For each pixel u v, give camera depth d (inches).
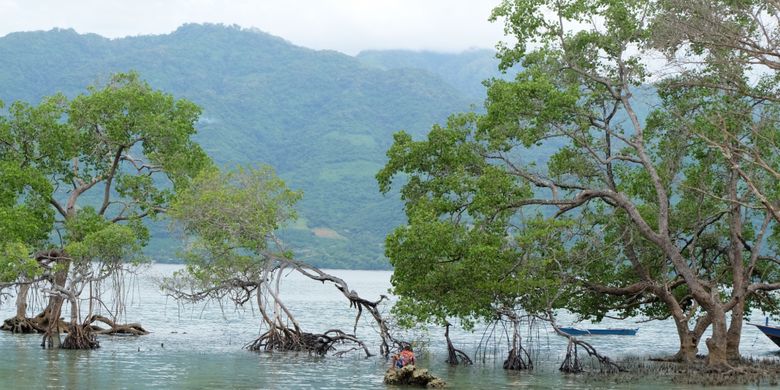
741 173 1461.6
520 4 1732.3
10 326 2271.2
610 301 1875.0
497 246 1614.2
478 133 1776.6
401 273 1635.1
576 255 1676.9
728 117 1626.5
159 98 2294.5
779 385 1472.7
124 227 1857.8
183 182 2217.0
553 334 2706.7
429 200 1754.4
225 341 2236.7
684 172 1754.4
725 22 1459.2
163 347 2034.9
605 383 1499.8
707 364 1665.8
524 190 1710.1
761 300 1868.8
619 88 1717.5
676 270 1775.3
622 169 1855.3
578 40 1716.3
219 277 1939.0
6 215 1914.4
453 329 2822.3
